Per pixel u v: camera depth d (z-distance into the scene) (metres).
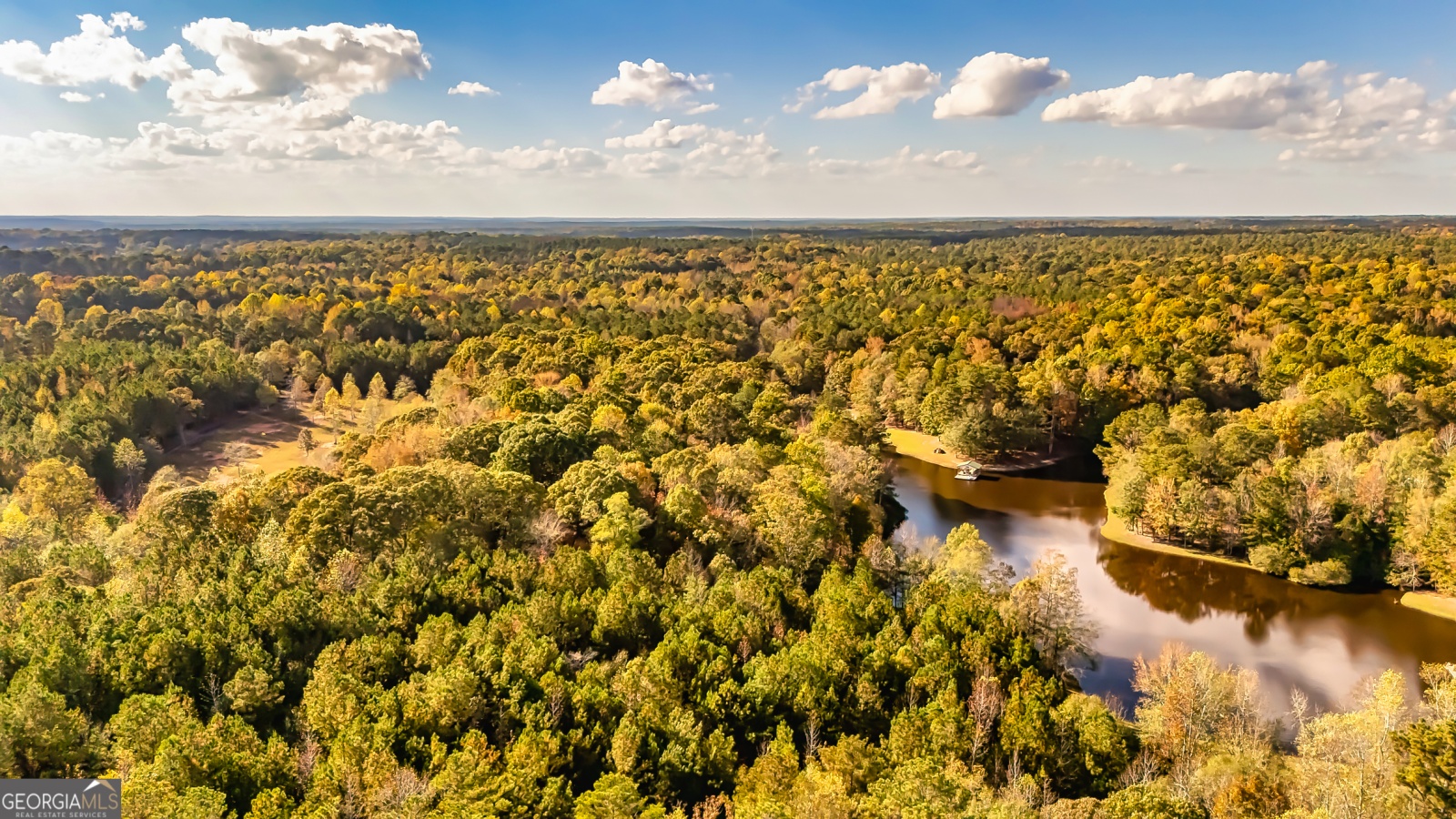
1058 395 167.00
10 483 120.31
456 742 56.41
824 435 143.12
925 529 129.50
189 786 47.72
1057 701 67.81
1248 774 54.84
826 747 57.12
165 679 61.62
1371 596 103.62
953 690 63.12
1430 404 133.88
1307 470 112.56
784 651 67.38
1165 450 123.69
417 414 136.12
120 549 89.56
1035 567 91.38
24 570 83.50
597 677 62.81
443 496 89.19
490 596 74.69
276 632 67.56
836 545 95.69
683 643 66.12
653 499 100.06
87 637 65.50
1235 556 115.44
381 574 77.06
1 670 61.38
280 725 60.88
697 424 139.62
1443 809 49.41
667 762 55.19
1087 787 59.69
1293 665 87.50
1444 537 98.31
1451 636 93.31
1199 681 67.50
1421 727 53.16
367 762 49.91
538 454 110.62
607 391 148.00
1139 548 120.12
